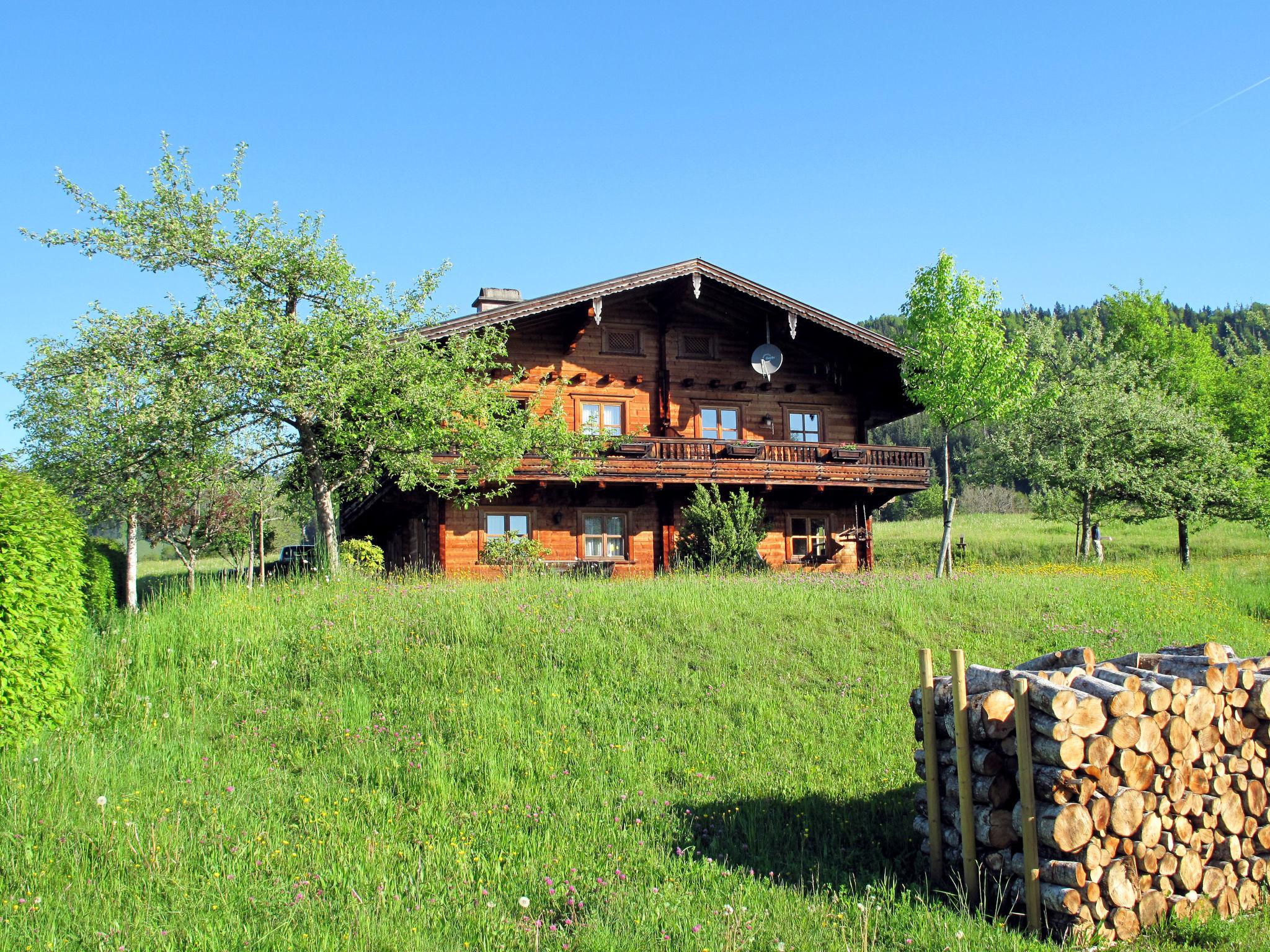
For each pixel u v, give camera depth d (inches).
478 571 920.3
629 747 381.7
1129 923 247.9
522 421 879.1
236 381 739.4
